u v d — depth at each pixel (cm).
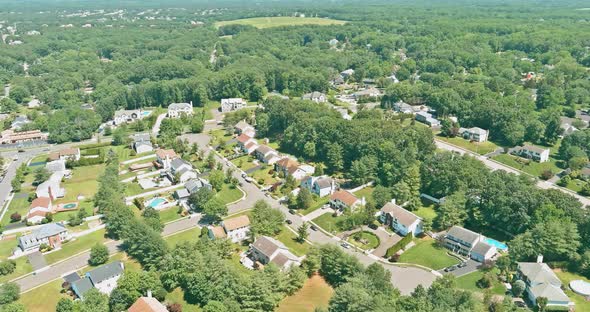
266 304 13875
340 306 13012
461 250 16925
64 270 16688
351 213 19175
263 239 16875
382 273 14462
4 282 16100
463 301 13000
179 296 14738
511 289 14588
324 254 15675
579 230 16225
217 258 15075
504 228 17762
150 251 16125
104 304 14062
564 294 13775
